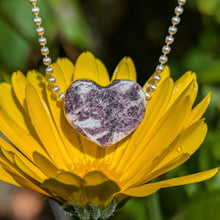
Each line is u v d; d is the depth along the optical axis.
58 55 0.35
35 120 0.25
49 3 0.35
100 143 0.24
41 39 0.25
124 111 0.24
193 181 0.23
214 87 0.34
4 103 0.27
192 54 0.35
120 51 0.40
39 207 0.41
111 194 0.23
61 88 0.27
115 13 0.40
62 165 0.26
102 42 0.40
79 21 0.35
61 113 0.26
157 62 0.38
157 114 0.26
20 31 0.35
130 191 0.23
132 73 0.28
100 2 0.40
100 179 0.22
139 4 0.39
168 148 0.23
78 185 0.22
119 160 0.27
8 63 0.35
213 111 0.33
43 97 0.27
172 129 0.25
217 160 0.31
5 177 0.23
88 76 0.27
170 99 0.26
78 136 0.27
